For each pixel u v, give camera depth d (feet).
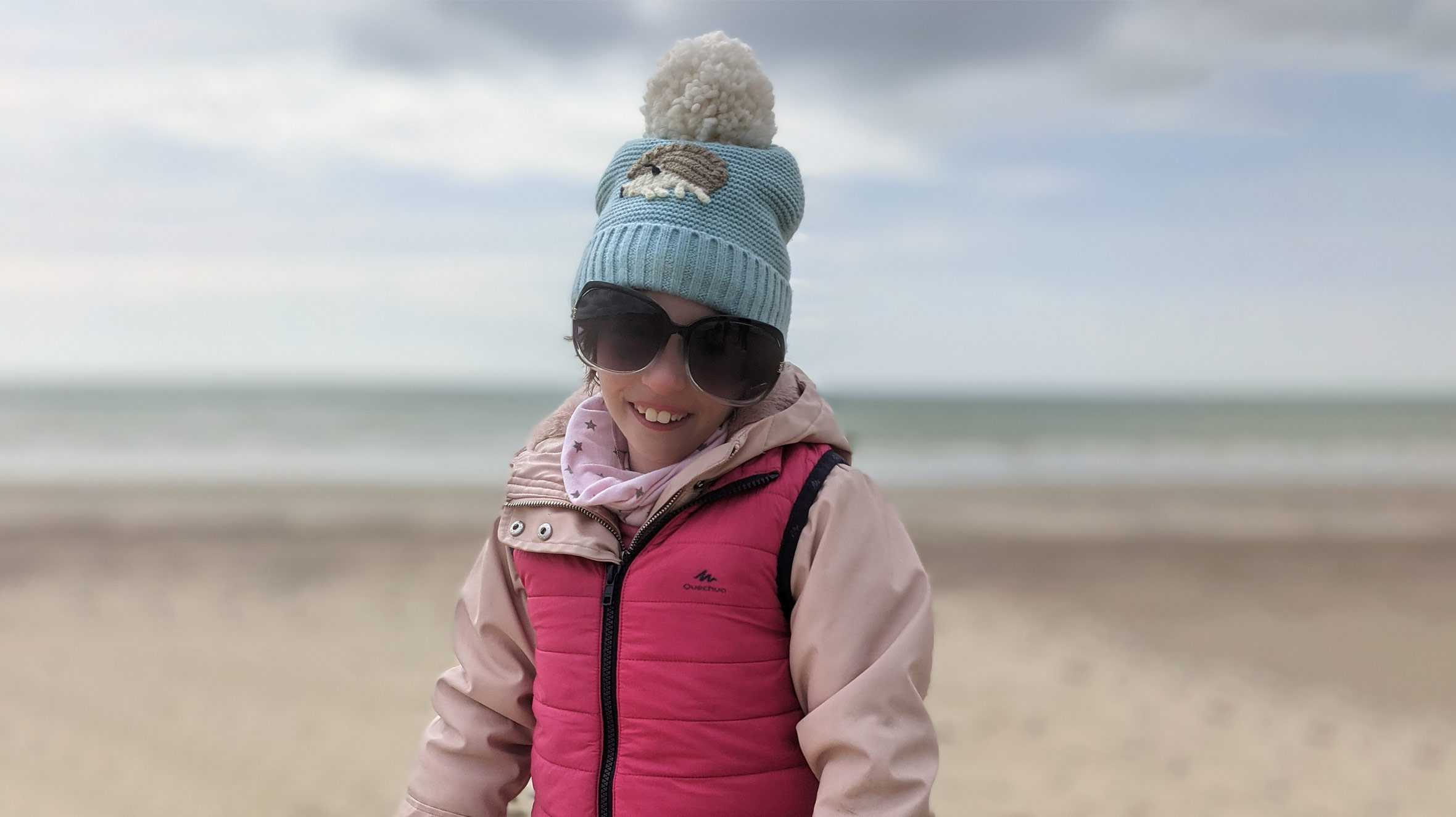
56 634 24.13
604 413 5.47
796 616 4.63
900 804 4.21
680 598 4.64
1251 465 77.15
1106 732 18.54
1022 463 76.07
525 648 5.33
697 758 4.58
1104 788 15.97
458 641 5.57
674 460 5.06
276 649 23.29
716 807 4.56
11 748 17.06
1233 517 46.78
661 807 4.57
